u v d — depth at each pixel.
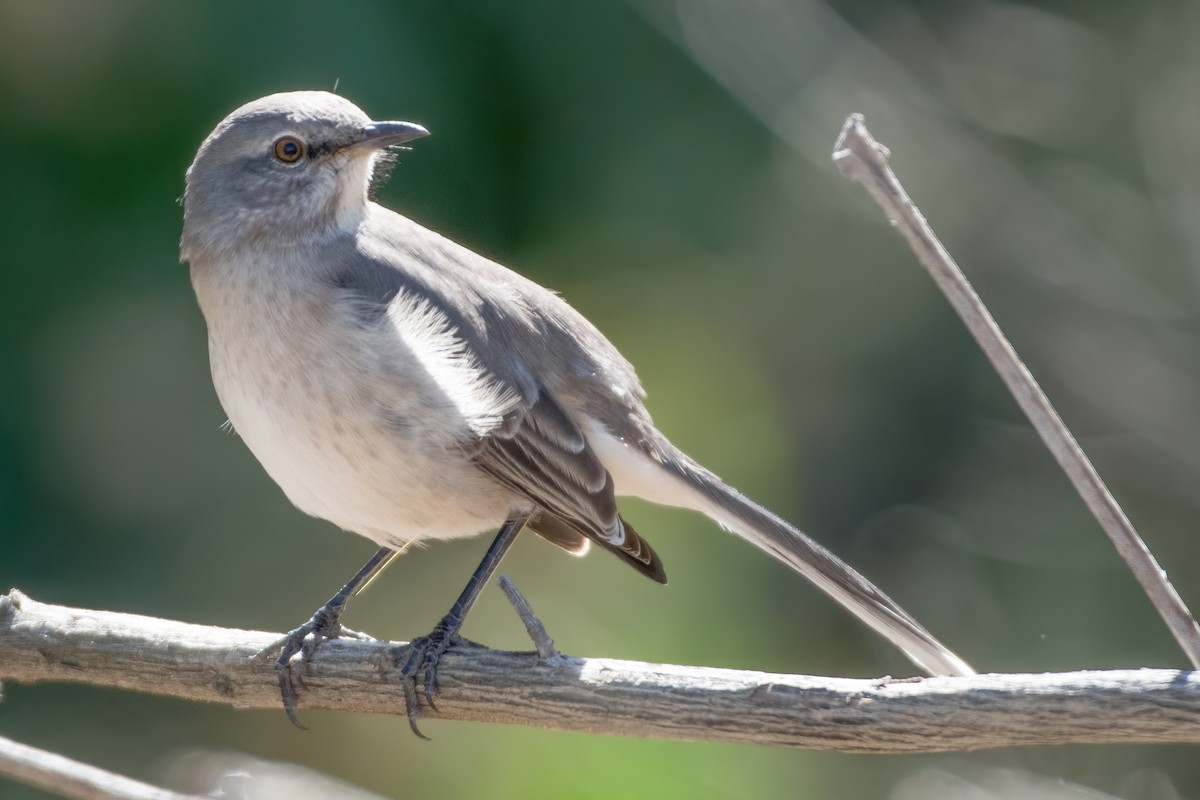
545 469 7.96
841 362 14.05
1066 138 15.75
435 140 10.91
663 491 8.56
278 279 7.84
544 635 6.74
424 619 10.21
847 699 6.08
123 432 10.33
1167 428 15.04
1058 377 15.41
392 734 9.82
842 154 5.82
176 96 10.22
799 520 14.52
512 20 11.16
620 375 8.71
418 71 10.63
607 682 6.52
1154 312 15.32
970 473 15.00
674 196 12.11
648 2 12.15
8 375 10.08
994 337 5.76
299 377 7.58
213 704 10.22
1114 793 13.02
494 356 8.05
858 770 11.79
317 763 9.98
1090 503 5.69
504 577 6.80
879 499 14.84
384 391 7.50
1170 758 13.09
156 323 10.35
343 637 7.79
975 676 5.98
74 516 10.21
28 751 5.15
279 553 10.45
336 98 8.42
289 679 7.24
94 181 10.25
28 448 10.10
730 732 6.28
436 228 11.05
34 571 10.02
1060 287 15.39
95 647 7.45
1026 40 15.78
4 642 7.52
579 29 11.55
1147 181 15.57
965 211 15.42
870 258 14.55
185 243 8.38
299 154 8.14
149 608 10.15
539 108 11.33
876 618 8.08
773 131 13.34
